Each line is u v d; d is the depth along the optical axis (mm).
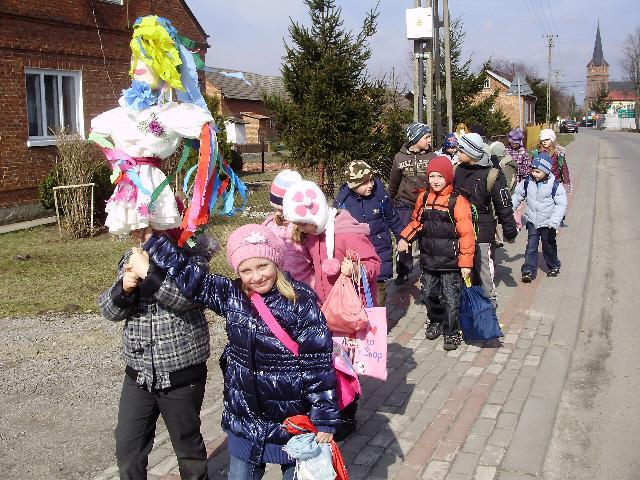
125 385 3350
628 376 5789
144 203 3020
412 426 4652
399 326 7016
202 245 3406
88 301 8133
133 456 3348
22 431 4797
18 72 14422
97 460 4391
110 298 3164
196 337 3291
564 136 65812
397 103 15445
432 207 6121
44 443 4621
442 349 6273
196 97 3361
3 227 13562
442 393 5223
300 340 3020
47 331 6996
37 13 14766
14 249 11359
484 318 6027
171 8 18906
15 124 14391
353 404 4422
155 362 3205
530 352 6133
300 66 14898
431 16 10773
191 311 3283
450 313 6176
